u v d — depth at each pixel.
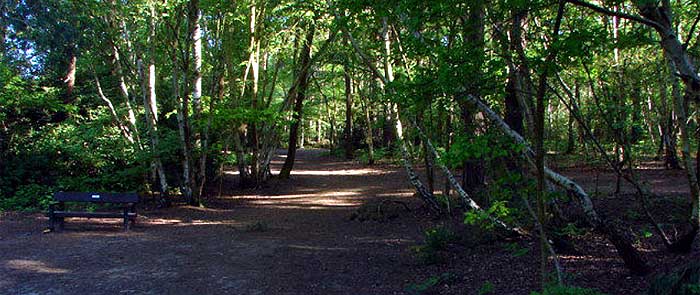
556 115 19.41
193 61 14.66
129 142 15.47
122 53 14.37
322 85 26.61
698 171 6.44
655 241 6.96
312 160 32.88
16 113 15.98
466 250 7.76
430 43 5.61
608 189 13.05
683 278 4.33
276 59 19.64
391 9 6.64
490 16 4.47
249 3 15.64
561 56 4.18
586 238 7.43
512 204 7.11
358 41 12.57
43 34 14.86
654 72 8.25
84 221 11.58
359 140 35.59
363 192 17.20
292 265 7.67
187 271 7.31
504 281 6.06
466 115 5.85
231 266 7.61
